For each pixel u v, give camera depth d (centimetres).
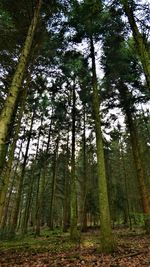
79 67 1425
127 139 2778
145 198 1614
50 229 2761
